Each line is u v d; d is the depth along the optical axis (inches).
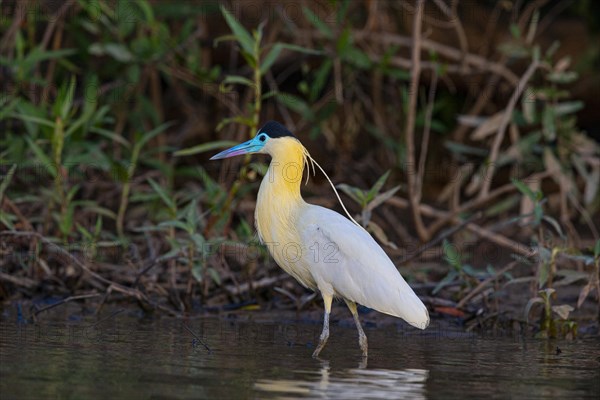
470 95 706.8
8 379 286.8
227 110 674.8
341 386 295.4
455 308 470.0
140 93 633.6
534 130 693.9
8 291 478.6
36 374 295.9
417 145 740.7
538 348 392.8
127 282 492.4
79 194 595.2
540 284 435.2
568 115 738.8
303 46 659.4
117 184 592.4
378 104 678.5
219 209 510.3
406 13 701.9
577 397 292.2
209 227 491.5
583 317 478.3
